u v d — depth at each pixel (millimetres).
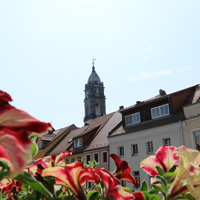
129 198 654
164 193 766
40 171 846
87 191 799
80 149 30859
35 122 414
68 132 42969
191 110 20953
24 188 864
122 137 25672
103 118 36844
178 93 24250
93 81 92062
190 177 729
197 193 686
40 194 782
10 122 404
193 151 832
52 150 39094
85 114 89312
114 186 666
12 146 372
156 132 22734
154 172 983
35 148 490
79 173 691
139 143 23891
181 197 741
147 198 801
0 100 439
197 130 20234
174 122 21562
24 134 404
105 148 27219
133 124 26266
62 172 682
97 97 88938
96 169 682
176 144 21094
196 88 25359
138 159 23578
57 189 774
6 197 929
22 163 358
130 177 976
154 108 24844
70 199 686
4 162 377
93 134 32625
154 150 22531
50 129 427
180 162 765
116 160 1002
